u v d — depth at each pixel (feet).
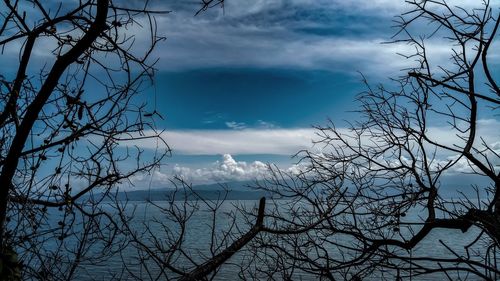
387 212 12.25
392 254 10.50
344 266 11.45
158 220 10.97
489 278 8.98
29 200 9.36
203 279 11.15
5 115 8.11
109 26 7.72
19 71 8.04
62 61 7.29
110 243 9.95
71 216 9.68
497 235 10.11
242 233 12.09
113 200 9.88
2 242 8.45
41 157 9.20
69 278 9.46
